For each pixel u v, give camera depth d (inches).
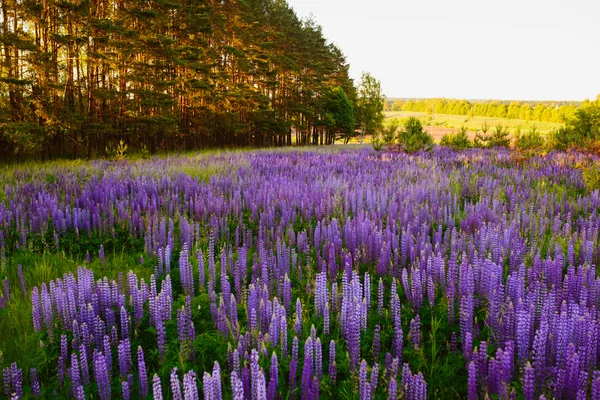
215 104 1521.9
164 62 1184.8
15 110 876.0
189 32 1349.7
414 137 943.7
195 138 1600.6
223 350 160.4
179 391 118.7
